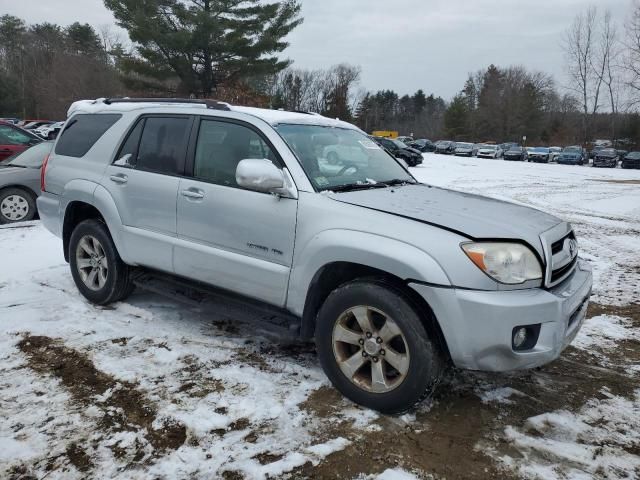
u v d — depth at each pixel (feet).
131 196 14.06
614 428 10.01
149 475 8.30
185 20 104.37
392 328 9.68
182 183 12.94
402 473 8.50
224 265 12.10
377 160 14.07
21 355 12.19
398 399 9.73
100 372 11.45
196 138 13.12
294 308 11.17
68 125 16.88
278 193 11.15
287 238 11.01
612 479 8.52
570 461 8.95
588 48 180.24
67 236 16.43
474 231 9.50
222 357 12.37
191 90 114.11
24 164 28.68
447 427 9.84
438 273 9.16
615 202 47.32
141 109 14.74
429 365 9.40
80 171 15.57
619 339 14.47
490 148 147.13
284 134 11.95
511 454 9.09
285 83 268.62
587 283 11.00
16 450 8.79
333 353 10.53
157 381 11.14
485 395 11.09
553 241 10.17
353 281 10.26
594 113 188.34
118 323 14.24
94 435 9.24
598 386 11.69
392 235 9.70
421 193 12.23
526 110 253.44
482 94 285.23
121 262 15.03
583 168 114.93
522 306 9.05
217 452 8.87
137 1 103.35
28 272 18.70
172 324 14.30
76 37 243.40
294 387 11.07
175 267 13.28
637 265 22.89
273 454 8.88
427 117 364.58
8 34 247.91
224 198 12.03
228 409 10.14
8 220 27.91
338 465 8.66
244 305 12.27
